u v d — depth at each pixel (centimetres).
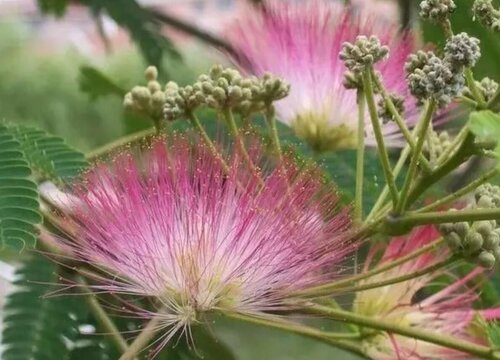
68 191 33
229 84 34
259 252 31
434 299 35
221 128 37
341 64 38
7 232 31
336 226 32
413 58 31
